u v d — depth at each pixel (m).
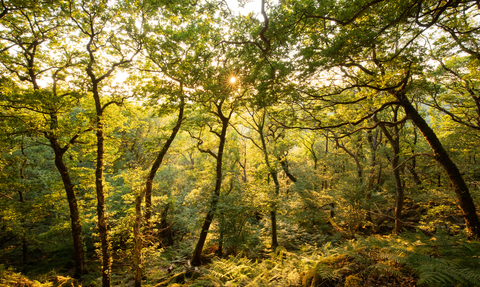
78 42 10.59
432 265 3.20
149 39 9.37
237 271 6.01
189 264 10.37
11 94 8.09
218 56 7.74
